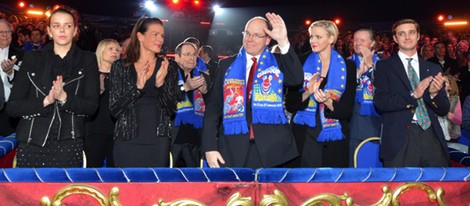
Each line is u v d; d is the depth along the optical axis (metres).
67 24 3.94
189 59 5.72
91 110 3.95
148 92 4.27
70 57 3.99
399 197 3.31
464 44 11.23
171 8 16.31
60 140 3.89
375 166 4.87
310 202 3.24
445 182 3.33
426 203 3.34
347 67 4.77
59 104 3.87
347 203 3.26
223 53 15.16
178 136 5.72
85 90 4.00
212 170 3.21
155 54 4.38
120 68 4.30
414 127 4.49
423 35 15.58
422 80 4.45
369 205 3.28
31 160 3.87
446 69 9.70
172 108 4.30
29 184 3.15
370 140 4.90
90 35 13.34
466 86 8.75
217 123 4.20
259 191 3.23
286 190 3.24
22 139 3.87
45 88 3.93
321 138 4.59
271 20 4.02
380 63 4.68
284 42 4.03
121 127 4.23
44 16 17.20
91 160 5.21
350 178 3.26
